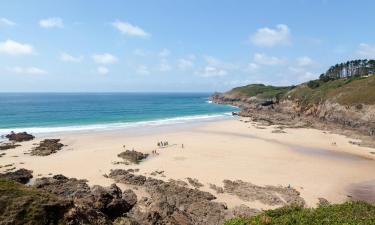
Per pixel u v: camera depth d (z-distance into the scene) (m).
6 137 74.06
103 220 19.19
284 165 52.84
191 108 180.75
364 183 44.62
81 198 27.14
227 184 41.97
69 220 17.19
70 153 58.88
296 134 84.62
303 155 60.66
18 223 16.02
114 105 198.88
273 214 18.28
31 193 18.20
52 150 60.34
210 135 82.06
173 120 116.31
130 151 58.41
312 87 150.00
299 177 46.47
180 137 78.19
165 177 45.12
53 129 87.56
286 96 154.00
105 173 46.62
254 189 40.19
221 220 30.50
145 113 144.12
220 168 50.06
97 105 195.75
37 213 16.64
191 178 44.66
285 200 37.31
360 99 99.19
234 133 85.94
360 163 55.50
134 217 26.27
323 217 17.03
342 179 46.09
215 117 128.88
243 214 31.67
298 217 17.11
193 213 31.97
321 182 44.50
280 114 131.38
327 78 169.75
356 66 178.25
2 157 55.31
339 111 103.19
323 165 53.53
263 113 136.25
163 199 34.31
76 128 90.38
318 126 97.00
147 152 60.66
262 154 60.47
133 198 33.47
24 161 52.78
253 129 93.19
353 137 79.88
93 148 63.62
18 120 107.00
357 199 38.66
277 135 82.81
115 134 81.31
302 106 129.62
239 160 55.38
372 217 16.52
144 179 42.91
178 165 51.62
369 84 106.25
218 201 36.53
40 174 45.59
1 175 41.97
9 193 17.62
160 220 26.02
